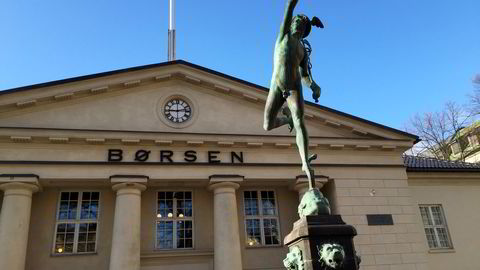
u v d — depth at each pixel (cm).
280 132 2217
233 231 1953
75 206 2030
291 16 543
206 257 2058
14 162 1848
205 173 2041
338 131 2317
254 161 2123
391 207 2209
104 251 1977
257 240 2175
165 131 2092
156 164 1992
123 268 1781
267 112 577
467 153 4159
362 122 2312
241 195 2233
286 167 2138
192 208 2152
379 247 2112
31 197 1873
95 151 1964
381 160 2309
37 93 1978
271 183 2189
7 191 1806
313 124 2302
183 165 2023
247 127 2203
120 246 1814
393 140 2312
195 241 2097
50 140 1912
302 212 516
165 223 2105
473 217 2525
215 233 1966
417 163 2719
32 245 1919
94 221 2022
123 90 2128
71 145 1947
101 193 2070
